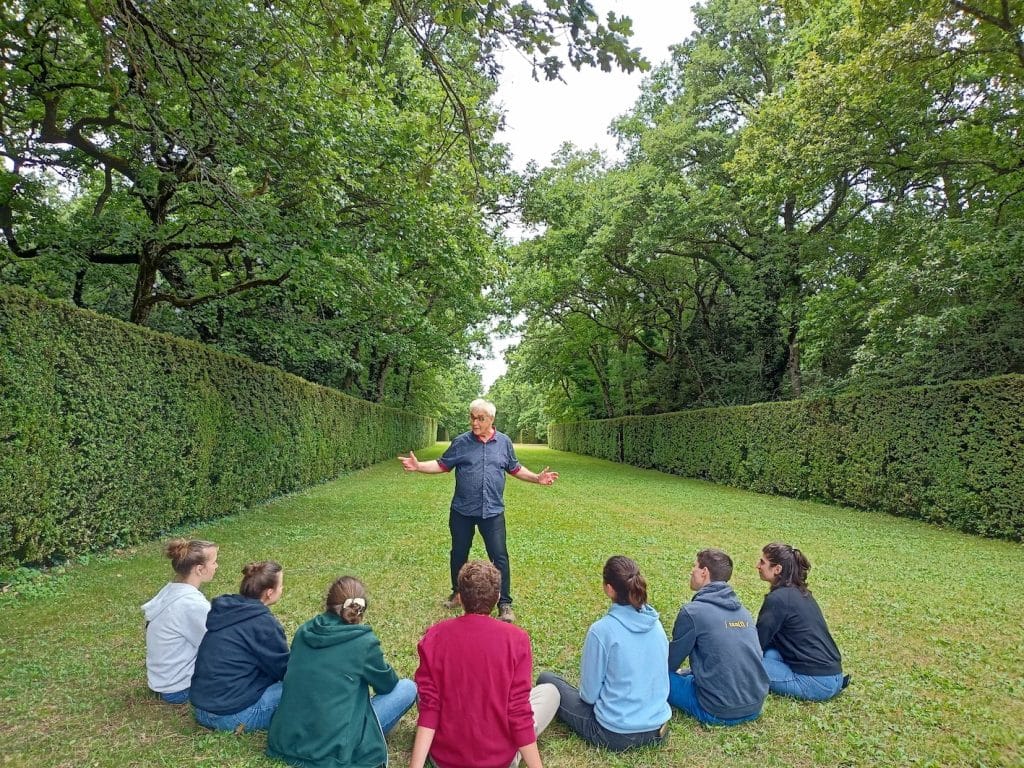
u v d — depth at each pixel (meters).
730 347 21.80
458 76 5.10
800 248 16.52
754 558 7.44
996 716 3.32
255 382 11.37
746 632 3.20
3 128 8.86
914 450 10.80
